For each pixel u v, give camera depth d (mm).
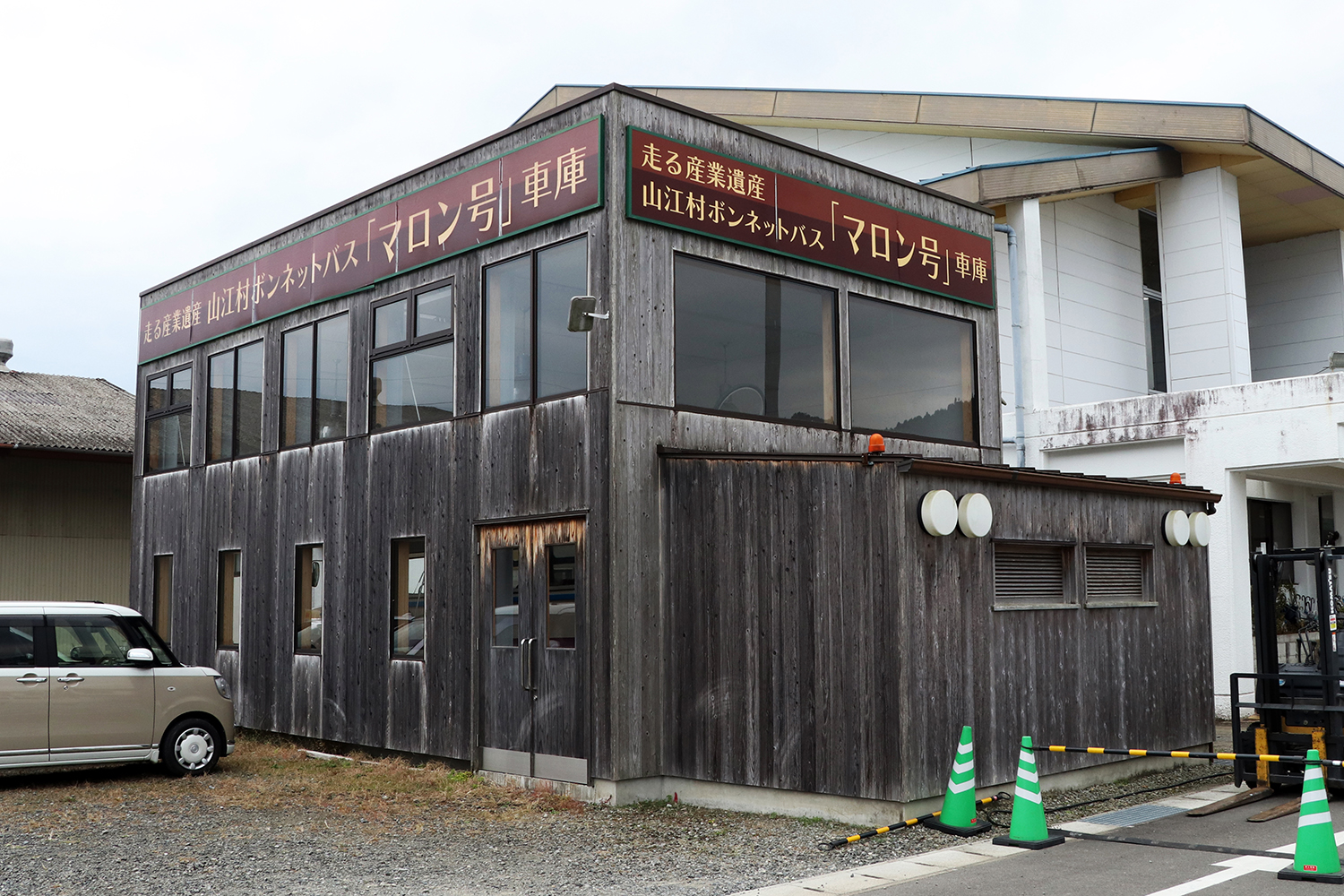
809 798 9547
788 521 9812
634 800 10203
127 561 23609
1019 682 10102
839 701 9367
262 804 10336
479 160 11969
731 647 10094
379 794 10734
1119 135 18844
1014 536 10250
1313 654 11055
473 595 11641
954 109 19656
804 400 11859
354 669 13148
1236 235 19312
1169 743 11844
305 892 7367
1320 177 20016
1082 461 17594
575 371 10734
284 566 14406
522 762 10984
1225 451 15945
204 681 12000
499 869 7957
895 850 8336
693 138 11086
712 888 7367
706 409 11023
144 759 11516
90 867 8008
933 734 9195
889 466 9227
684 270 10984
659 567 10570
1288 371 23000
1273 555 10867
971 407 13625
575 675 10484
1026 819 8461
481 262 11875
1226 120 18266
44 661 11117
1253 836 8719
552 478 10844
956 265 13562
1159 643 11898
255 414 15219
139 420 17734
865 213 12570
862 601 9297
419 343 12609
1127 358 20531
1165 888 7094
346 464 13555
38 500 22531
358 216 13617
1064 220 19719
